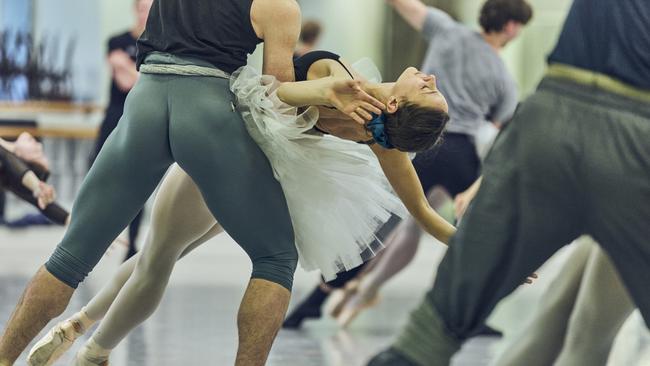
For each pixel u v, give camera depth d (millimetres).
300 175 8156
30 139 9859
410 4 14445
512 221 6383
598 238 6430
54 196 9805
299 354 12305
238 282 19578
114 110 17156
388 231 13102
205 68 7965
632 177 6238
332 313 15219
